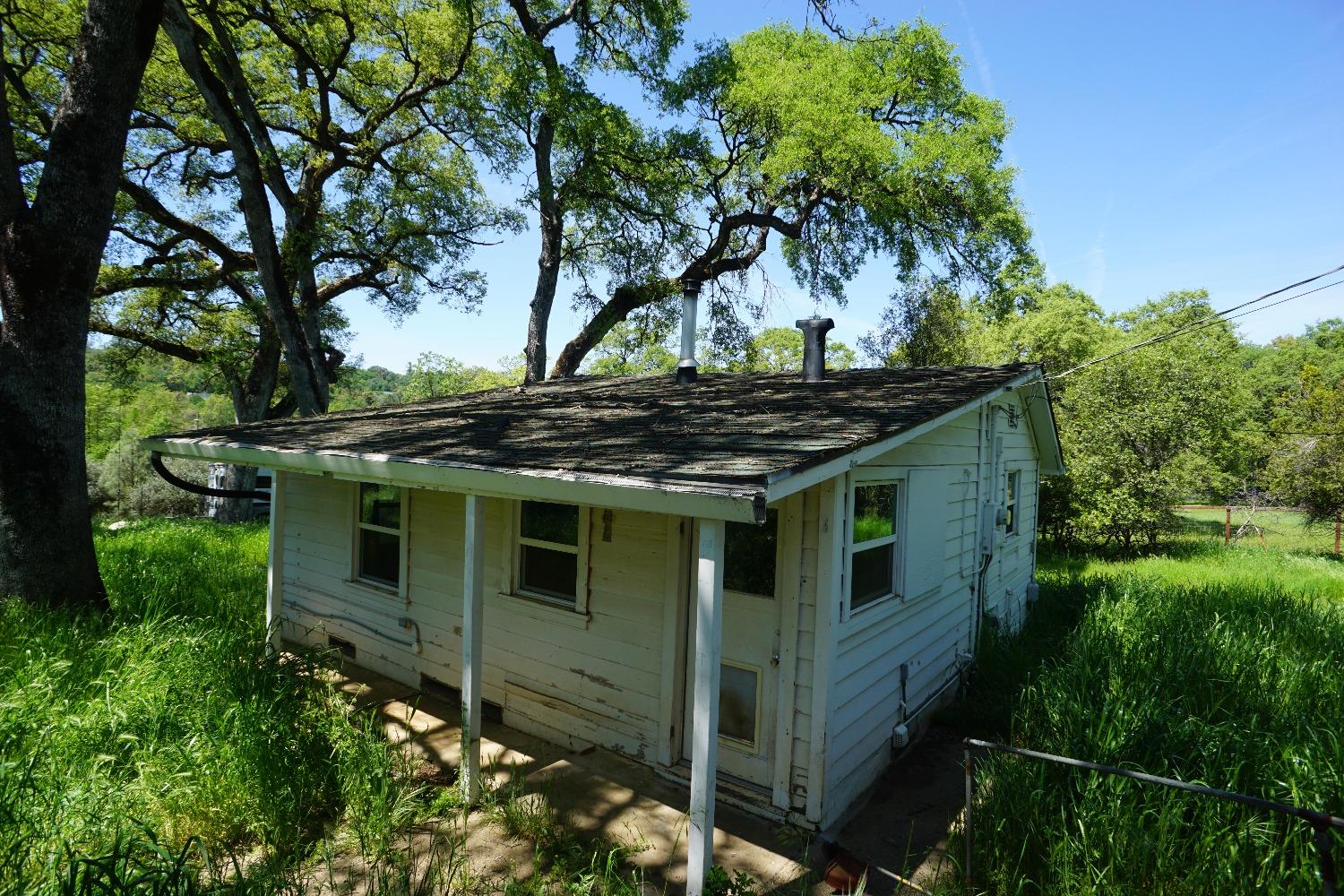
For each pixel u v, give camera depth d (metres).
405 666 6.95
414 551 6.85
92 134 6.83
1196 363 17.03
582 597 5.45
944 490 6.30
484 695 6.17
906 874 3.61
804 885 3.54
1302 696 5.04
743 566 4.76
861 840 4.22
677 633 4.85
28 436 6.58
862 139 15.59
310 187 17.47
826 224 20.34
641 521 5.11
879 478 4.93
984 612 7.48
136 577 8.21
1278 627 7.20
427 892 3.31
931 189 17.34
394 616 7.05
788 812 4.34
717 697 3.35
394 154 19.59
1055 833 3.47
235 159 12.55
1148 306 39.53
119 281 19.59
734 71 18.94
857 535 4.79
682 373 8.75
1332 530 19.73
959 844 3.88
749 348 22.48
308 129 18.03
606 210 18.44
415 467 4.53
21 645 5.28
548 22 18.44
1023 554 9.61
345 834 3.85
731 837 4.17
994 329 26.42
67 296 6.81
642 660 5.08
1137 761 3.96
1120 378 16.69
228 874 3.46
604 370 34.69
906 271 20.12
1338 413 17.72
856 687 4.70
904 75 18.06
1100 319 35.62
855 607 4.79
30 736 3.94
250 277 21.47
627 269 19.11
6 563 6.54
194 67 11.34
